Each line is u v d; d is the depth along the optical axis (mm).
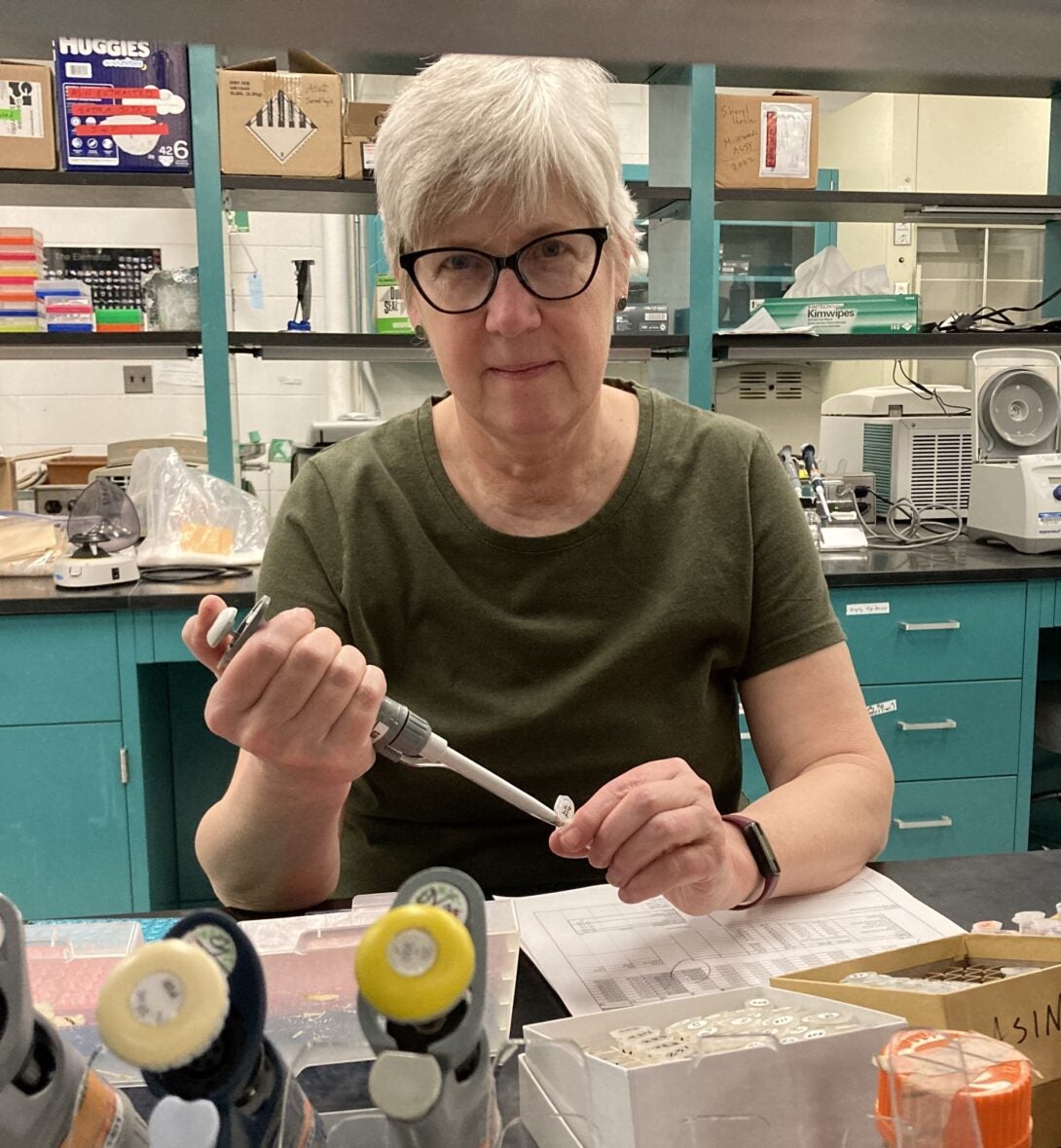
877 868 916
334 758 714
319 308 3836
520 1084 454
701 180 2762
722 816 860
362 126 2627
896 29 464
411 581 1082
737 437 1146
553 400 956
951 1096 423
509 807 1052
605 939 785
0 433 3756
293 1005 526
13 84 2467
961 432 2998
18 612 2123
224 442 2645
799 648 1088
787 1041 491
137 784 2215
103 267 3057
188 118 2531
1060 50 486
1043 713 2463
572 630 1070
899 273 4137
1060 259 3234
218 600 714
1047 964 616
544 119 852
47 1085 357
